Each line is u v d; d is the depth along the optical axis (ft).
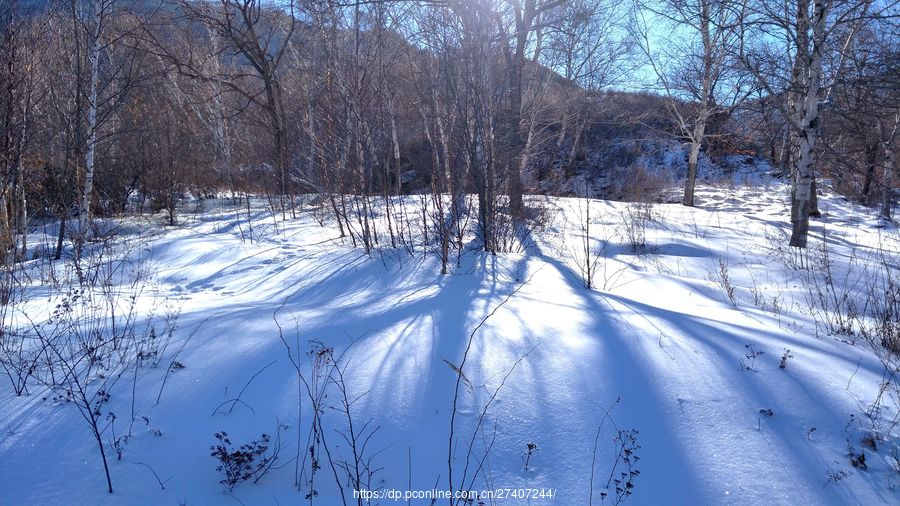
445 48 25.76
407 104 49.29
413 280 21.33
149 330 14.01
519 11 32.53
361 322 14.52
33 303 18.02
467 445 9.54
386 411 10.27
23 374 11.38
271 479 8.74
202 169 53.36
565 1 34.45
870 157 50.14
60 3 33.24
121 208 45.19
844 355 13.47
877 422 10.34
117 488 8.39
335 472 8.04
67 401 10.28
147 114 47.88
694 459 9.39
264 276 23.99
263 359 12.03
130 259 28.37
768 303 21.24
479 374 11.48
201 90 60.70
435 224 26.14
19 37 29.76
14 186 28.63
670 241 33.99
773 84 38.70
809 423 10.32
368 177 34.81
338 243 28.89
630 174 78.64
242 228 35.83
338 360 12.01
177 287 23.12
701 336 13.93
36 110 33.94
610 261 28.17
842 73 36.88
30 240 34.96
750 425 10.21
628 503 8.46
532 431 9.88
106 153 43.65
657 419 10.29
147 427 9.75
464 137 25.68
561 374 11.55
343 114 31.91
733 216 47.70
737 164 80.69
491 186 25.27
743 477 9.06
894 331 15.79
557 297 18.07
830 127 50.57
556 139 85.87
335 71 34.04
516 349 12.67
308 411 10.21
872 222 47.47
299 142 47.93
